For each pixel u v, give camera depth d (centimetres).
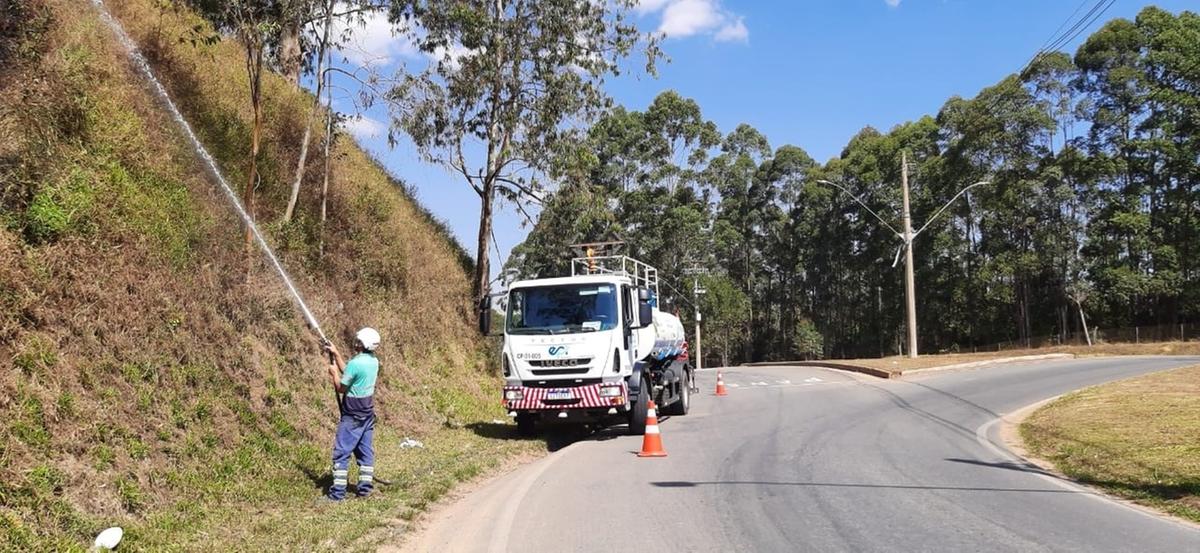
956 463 1077
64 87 1033
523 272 3238
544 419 1444
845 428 1453
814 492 890
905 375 2639
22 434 648
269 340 1153
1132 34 4791
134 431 762
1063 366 2741
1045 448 1173
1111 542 664
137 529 618
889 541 679
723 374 3653
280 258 1347
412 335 1712
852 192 6688
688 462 1115
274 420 991
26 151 884
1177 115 4772
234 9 1279
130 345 845
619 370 1366
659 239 6116
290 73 1942
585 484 966
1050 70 4888
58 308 793
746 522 752
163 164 1177
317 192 1705
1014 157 5072
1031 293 5709
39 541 543
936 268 5812
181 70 1577
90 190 942
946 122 5869
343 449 827
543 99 2100
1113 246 4891
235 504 747
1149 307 5253
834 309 7925
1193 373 2022
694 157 6325
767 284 8600
